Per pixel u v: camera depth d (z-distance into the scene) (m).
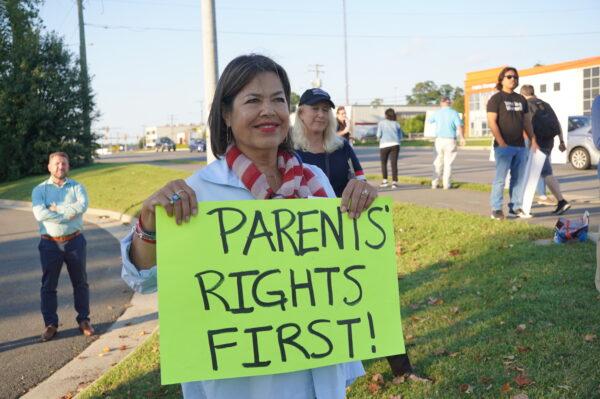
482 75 57.00
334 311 1.94
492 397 3.44
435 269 6.25
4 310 7.02
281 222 1.94
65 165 6.08
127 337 5.94
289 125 2.01
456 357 4.03
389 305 1.99
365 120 55.41
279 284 1.91
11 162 26.41
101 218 14.39
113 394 4.20
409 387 3.73
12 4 25.58
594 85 39.50
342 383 2.00
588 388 3.37
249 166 1.94
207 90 7.93
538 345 3.98
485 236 7.12
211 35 7.86
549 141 8.87
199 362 1.82
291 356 1.88
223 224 1.89
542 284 5.08
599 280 4.01
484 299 5.04
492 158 8.98
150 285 2.00
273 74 1.94
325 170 4.21
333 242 1.97
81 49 30.30
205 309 1.85
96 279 8.29
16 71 25.84
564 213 8.83
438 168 12.62
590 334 4.01
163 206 1.82
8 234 12.84
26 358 5.52
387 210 2.04
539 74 43.25
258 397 1.89
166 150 73.00
